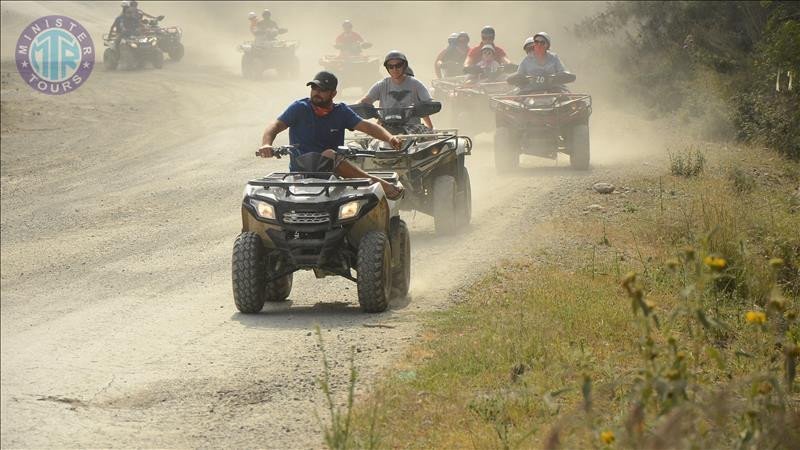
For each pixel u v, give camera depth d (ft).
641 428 46.47
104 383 83.05
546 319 90.84
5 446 68.64
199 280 128.67
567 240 134.41
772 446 47.98
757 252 115.96
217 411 75.25
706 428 52.95
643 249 128.26
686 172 184.75
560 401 71.15
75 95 393.29
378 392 75.00
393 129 142.31
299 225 101.09
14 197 214.28
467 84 241.14
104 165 250.16
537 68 207.31
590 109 198.29
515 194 174.19
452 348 84.33
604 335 86.79
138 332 100.89
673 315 52.26
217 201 192.44
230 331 97.30
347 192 102.06
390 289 103.09
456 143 142.61
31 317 113.60
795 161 198.70
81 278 136.26
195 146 271.90
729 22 295.28
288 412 73.97
